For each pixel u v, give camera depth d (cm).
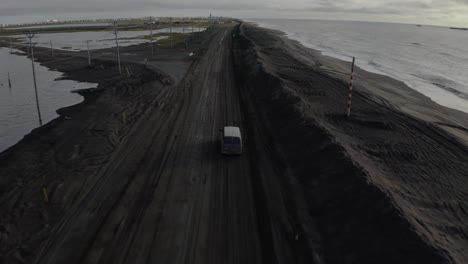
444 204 1869
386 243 1416
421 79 6906
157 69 6625
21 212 1777
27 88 6006
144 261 1470
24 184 2072
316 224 1727
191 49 9894
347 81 5353
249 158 2545
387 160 2420
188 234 1658
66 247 1546
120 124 3284
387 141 2791
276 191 2064
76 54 9906
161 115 3616
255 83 5012
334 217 1708
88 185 2098
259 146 2767
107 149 2656
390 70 7869
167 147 2741
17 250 1511
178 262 1470
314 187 2014
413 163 2417
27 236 1609
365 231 1525
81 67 7775
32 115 4506
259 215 1822
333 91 4553
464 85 6444
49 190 1995
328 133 2497
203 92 4684
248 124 3334
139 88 4947
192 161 2484
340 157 2102
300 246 1573
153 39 13700
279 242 1605
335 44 14175
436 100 5169
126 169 2331
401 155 2536
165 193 2033
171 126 3266
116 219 1764
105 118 3447
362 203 1678
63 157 2470
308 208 1869
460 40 19175
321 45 13362
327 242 1580
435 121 3797
